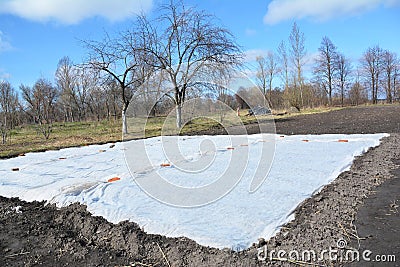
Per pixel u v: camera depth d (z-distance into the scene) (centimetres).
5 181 513
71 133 1484
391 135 794
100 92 1427
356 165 516
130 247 279
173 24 1305
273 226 287
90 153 776
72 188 432
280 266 231
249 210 326
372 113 1723
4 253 288
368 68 3591
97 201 381
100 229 315
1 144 1104
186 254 255
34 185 476
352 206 337
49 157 740
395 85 3559
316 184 409
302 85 2889
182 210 335
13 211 385
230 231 280
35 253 286
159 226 300
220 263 237
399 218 305
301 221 302
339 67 3291
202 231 282
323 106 3092
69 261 269
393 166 497
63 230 329
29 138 1330
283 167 506
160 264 253
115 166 591
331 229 283
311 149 667
